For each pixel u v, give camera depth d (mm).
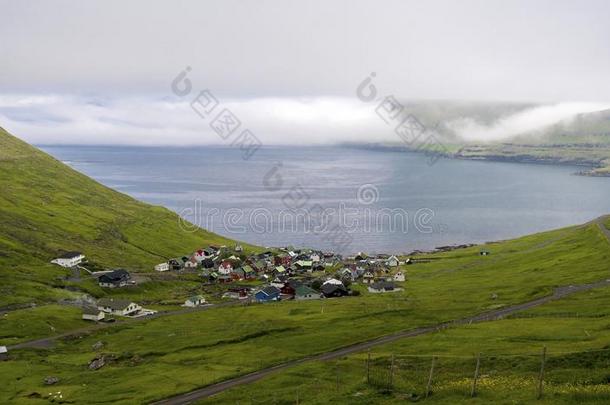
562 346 95000
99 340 148875
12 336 149125
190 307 194000
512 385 72500
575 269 190625
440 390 73438
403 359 99375
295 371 99250
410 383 80875
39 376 115562
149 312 184000
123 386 103062
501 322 122938
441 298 169750
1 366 123188
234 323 154875
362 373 94062
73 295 195875
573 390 66688
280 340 128500
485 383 74625
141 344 139375
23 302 179375
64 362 127000
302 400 80938
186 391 97188
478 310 143750
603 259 197375
